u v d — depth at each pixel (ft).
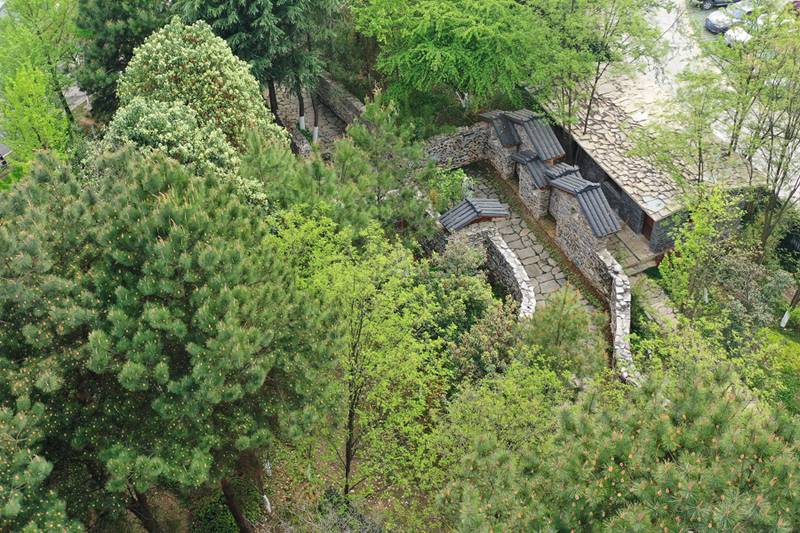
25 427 48.14
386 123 94.12
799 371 86.84
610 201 111.55
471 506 44.93
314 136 129.49
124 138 80.48
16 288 49.21
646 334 92.07
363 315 65.16
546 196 108.58
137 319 52.39
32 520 45.85
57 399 53.36
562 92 115.96
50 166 60.85
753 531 40.98
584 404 54.29
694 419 48.42
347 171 88.43
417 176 98.94
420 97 120.78
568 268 104.68
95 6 117.80
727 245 98.02
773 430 47.34
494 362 77.77
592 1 106.83
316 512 68.18
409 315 67.41
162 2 125.08
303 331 59.16
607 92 123.95
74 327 51.57
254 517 71.82
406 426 67.00
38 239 50.98
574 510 45.34
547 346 73.00
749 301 92.53
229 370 53.67
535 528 44.68
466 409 63.31
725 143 107.65
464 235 94.53
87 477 54.70
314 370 57.16
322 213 73.46
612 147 112.37
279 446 67.00
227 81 92.79
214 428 54.95
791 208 103.30
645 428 47.98
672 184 104.47
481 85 105.91
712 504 41.78
